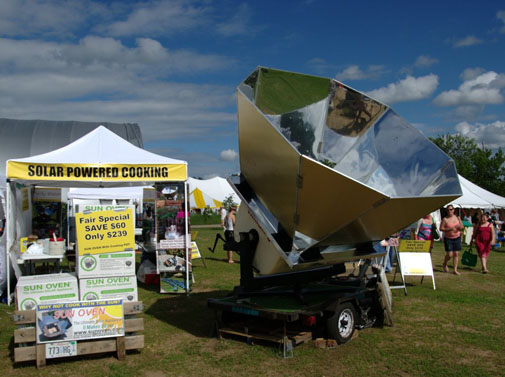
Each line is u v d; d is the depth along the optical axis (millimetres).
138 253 16094
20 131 21172
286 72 5531
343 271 7090
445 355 5508
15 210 8773
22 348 5023
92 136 9383
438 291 9477
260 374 4914
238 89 5125
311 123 5863
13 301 8383
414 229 13242
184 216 9148
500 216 29750
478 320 7125
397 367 5102
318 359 5336
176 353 5570
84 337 5172
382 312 6738
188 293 8953
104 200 16344
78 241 5773
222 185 42000
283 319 5387
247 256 6000
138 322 5379
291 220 5254
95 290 5828
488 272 12516
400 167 6398
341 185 4711
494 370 5043
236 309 5867
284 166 4930
